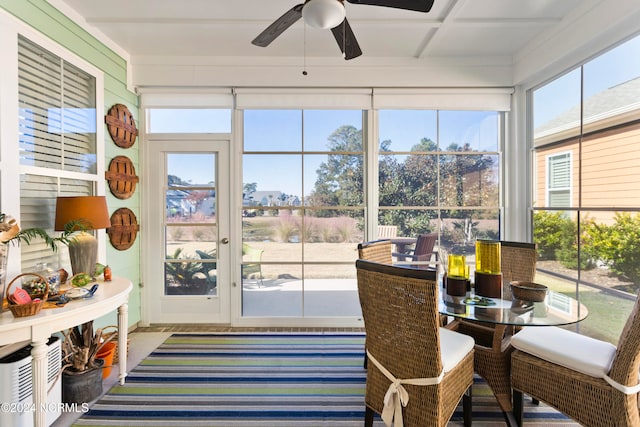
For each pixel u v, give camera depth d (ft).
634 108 6.32
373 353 4.74
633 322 3.94
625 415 4.00
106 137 8.27
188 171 9.82
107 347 7.02
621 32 6.47
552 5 7.13
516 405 5.17
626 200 6.49
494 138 9.95
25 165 5.91
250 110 9.76
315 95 9.61
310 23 4.99
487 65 9.59
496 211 9.96
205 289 9.91
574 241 7.86
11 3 5.63
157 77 9.43
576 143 7.79
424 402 4.13
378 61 9.55
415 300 4.01
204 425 5.37
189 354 7.87
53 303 5.03
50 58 6.56
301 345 8.41
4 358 4.88
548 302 5.30
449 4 7.06
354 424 5.40
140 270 9.75
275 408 5.79
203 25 7.77
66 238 6.14
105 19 7.51
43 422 4.54
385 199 9.87
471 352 5.16
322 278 9.93
